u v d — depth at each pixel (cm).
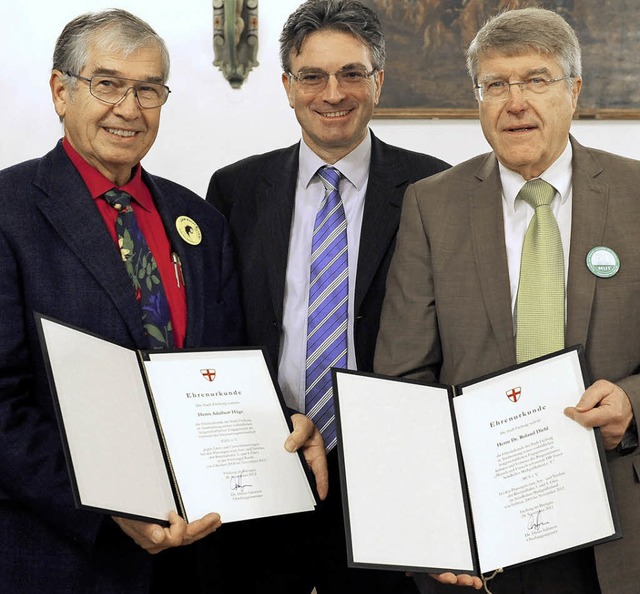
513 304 251
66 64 256
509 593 247
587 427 226
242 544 288
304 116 296
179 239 272
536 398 233
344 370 236
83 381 220
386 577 291
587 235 246
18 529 233
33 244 243
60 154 261
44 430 233
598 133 511
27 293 241
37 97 484
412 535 226
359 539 222
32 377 241
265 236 297
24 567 231
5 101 482
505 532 227
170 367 244
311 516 289
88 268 246
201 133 495
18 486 227
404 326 262
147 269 258
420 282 264
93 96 252
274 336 289
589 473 224
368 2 489
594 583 241
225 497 234
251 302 292
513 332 248
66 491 227
